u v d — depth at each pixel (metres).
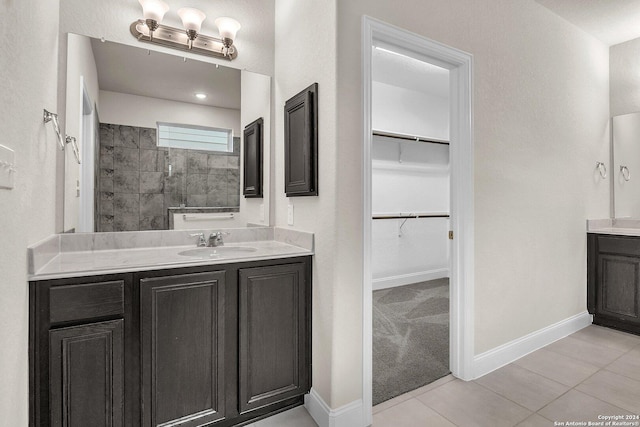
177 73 1.95
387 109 4.25
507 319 2.30
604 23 2.77
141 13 1.83
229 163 2.13
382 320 3.12
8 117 0.93
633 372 2.12
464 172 2.05
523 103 2.39
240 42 2.12
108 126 1.78
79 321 1.26
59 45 1.59
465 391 1.93
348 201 1.61
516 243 2.36
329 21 1.61
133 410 1.36
